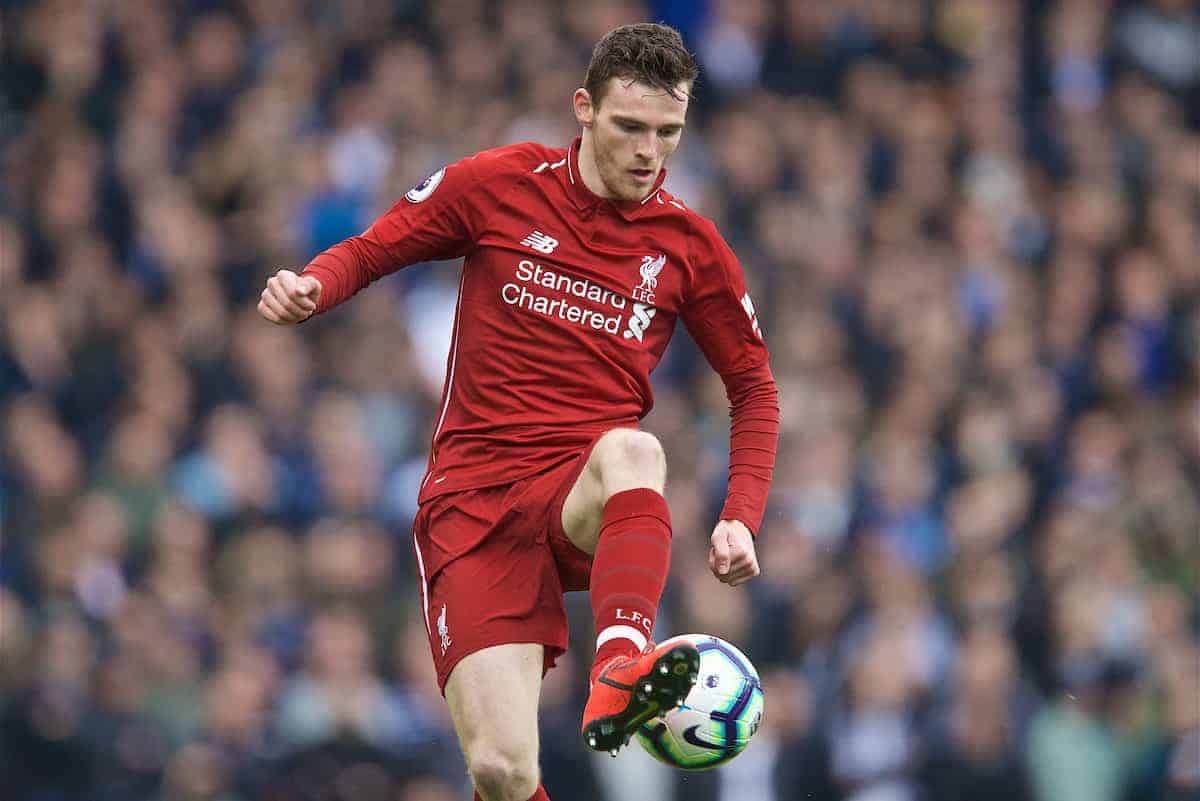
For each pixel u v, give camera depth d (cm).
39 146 4816
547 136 4988
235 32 5159
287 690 3659
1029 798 3706
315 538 3981
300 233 4734
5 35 5106
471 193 1917
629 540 1762
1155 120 5891
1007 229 5397
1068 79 5884
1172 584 4422
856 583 3919
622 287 1912
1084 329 5178
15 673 3653
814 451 4356
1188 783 3938
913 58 5759
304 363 4388
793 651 3862
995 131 5591
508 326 1909
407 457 4294
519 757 1827
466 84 5166
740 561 1902
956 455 4566
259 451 4150
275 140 4912
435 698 3681
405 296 4622
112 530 3928
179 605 3838
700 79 5375
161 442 4112
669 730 1931
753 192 5088
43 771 3603
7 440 4053
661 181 1964
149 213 4662
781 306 4791
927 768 3650
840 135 5409
